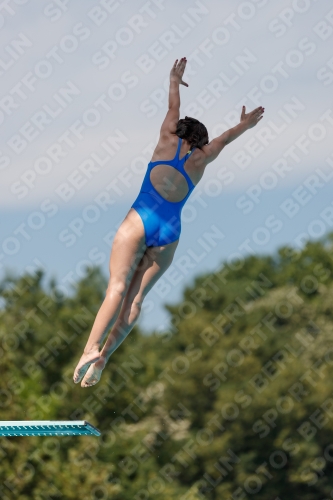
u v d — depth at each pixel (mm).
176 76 28875
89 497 74688
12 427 25297
